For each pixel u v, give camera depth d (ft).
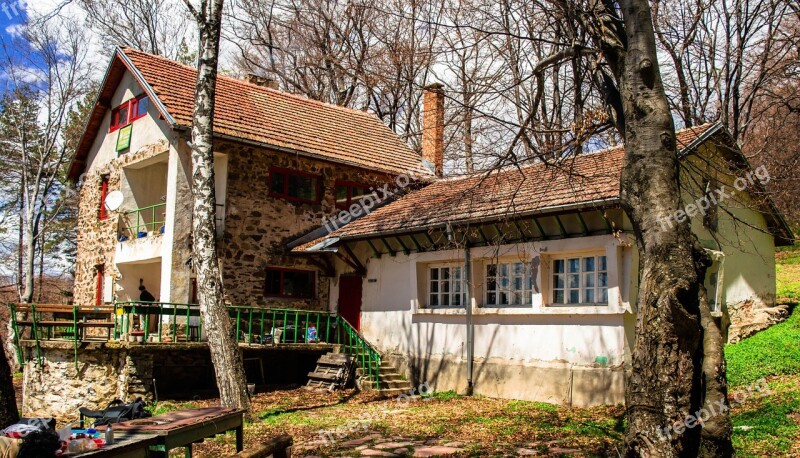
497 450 31.68
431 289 56.85
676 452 20.35
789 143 67.36
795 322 55.47
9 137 98.12
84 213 74.28
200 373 55.72
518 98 40.70
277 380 60.44
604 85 26.53
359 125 78.13
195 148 40.65
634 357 22.00
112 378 49.19
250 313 53.88
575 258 46.78
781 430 29.89
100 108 71.05
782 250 95.55
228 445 33.73
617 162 48.78
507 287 50.75
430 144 74.79
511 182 52.90
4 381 25.02
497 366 50.14
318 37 97.40
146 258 61.46
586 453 30.17
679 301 20.94
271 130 64.28
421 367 55.72
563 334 46.37
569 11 27.20
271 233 62.39
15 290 111.65
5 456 17.49
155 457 21.59
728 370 43.16
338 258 64.80
